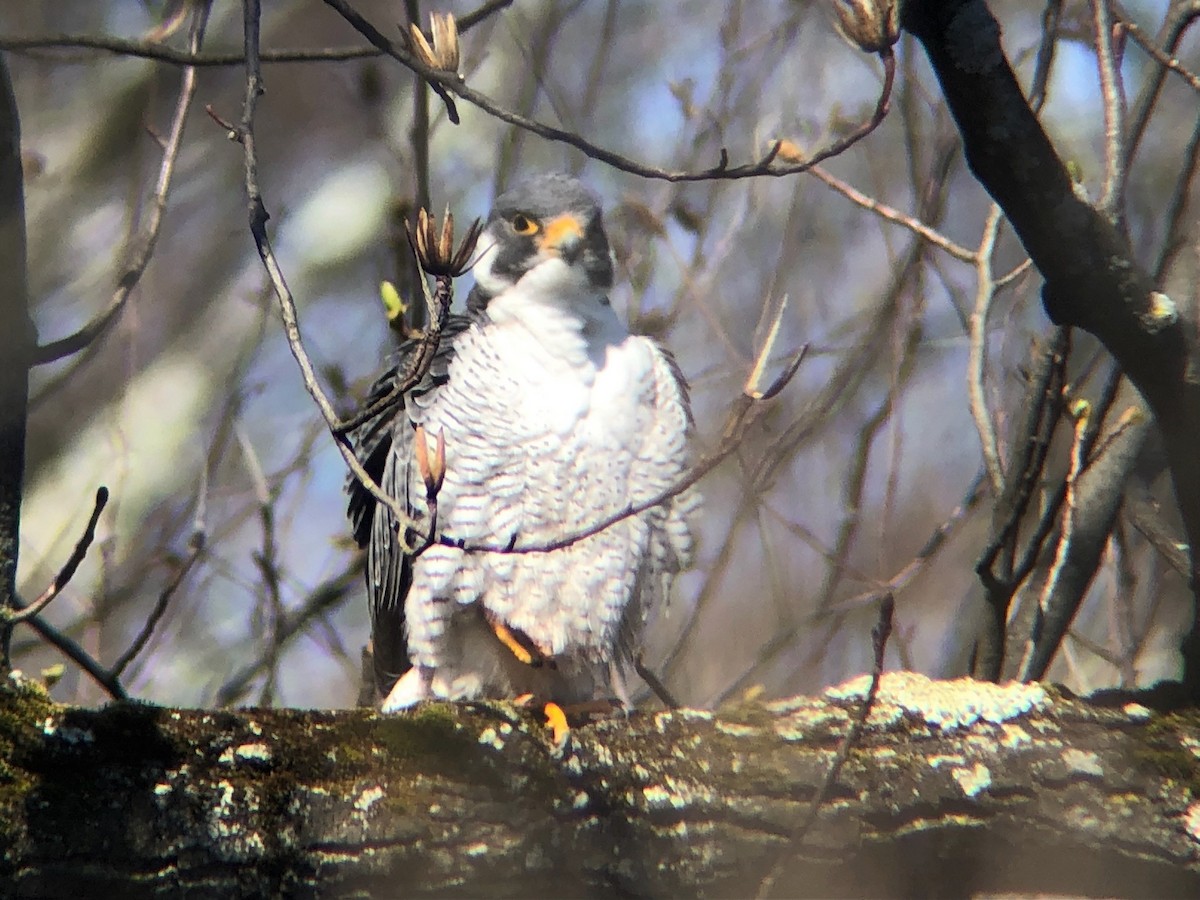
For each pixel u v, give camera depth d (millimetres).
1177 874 7094
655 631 12555
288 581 11891
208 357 16484
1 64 6746
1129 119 8844
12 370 6887
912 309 11742
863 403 13930
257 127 17938
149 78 16906
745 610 13398
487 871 6699
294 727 6746
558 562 8969
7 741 6383
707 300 13016
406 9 9609
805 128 12734
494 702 7184
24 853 6258
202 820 6465
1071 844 7055
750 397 6457
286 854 6531
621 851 6832
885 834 6984
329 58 6582
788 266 12484
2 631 6699
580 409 8961
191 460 15500
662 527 9203
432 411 9055
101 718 6492
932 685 7348
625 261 12062
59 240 16891
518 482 8938
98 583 12266
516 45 15266
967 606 11461
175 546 14461
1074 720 7227
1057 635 9430
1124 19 7992
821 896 7008
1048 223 6926
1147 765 7133
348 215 17562
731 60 12930
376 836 6598
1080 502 9500
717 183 12414
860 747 7086
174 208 17609
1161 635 13008
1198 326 8344
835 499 13875
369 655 10430
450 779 6730
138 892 6371
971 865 7070
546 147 15398
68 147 17094
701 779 6941
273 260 6023
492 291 9539
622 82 16125
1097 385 12258
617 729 7035
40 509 15195
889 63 6293
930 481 15258
